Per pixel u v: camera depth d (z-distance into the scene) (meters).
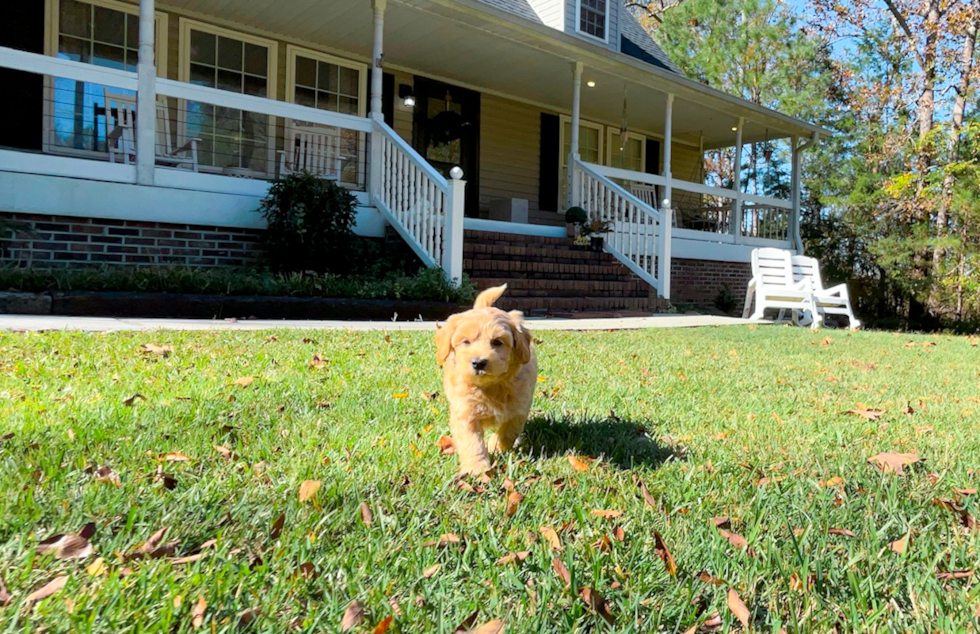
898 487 2.32
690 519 1.96
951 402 4.14
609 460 2.55
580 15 14.03
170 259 7.97
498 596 1.46
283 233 8.02
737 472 2.47
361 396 3.39
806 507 2.10
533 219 14.77
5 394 2.99
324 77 11.56
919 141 17.31
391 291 7.91
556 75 12.73
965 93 17.97
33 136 8.66
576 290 10.54
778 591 1.56
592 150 16.06
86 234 7.44
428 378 3.95
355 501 1.95
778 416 3.50
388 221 9.35
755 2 21.94
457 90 13.25
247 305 6.77
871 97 20.89
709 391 4.16
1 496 1.80
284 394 3.31
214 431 2.58
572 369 4.79
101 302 6.16
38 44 8.95
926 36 19.84
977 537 1.86
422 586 1.49
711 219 17.45
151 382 3.43
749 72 23.39
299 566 1.53
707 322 9.37
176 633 1.31
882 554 1.78
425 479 2.21
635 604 1.45
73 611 1.31
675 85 13.14
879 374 5.29
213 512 1.80
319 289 7.52
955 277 16.61
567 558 1.61
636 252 11.95
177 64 9.98
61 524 1.69
